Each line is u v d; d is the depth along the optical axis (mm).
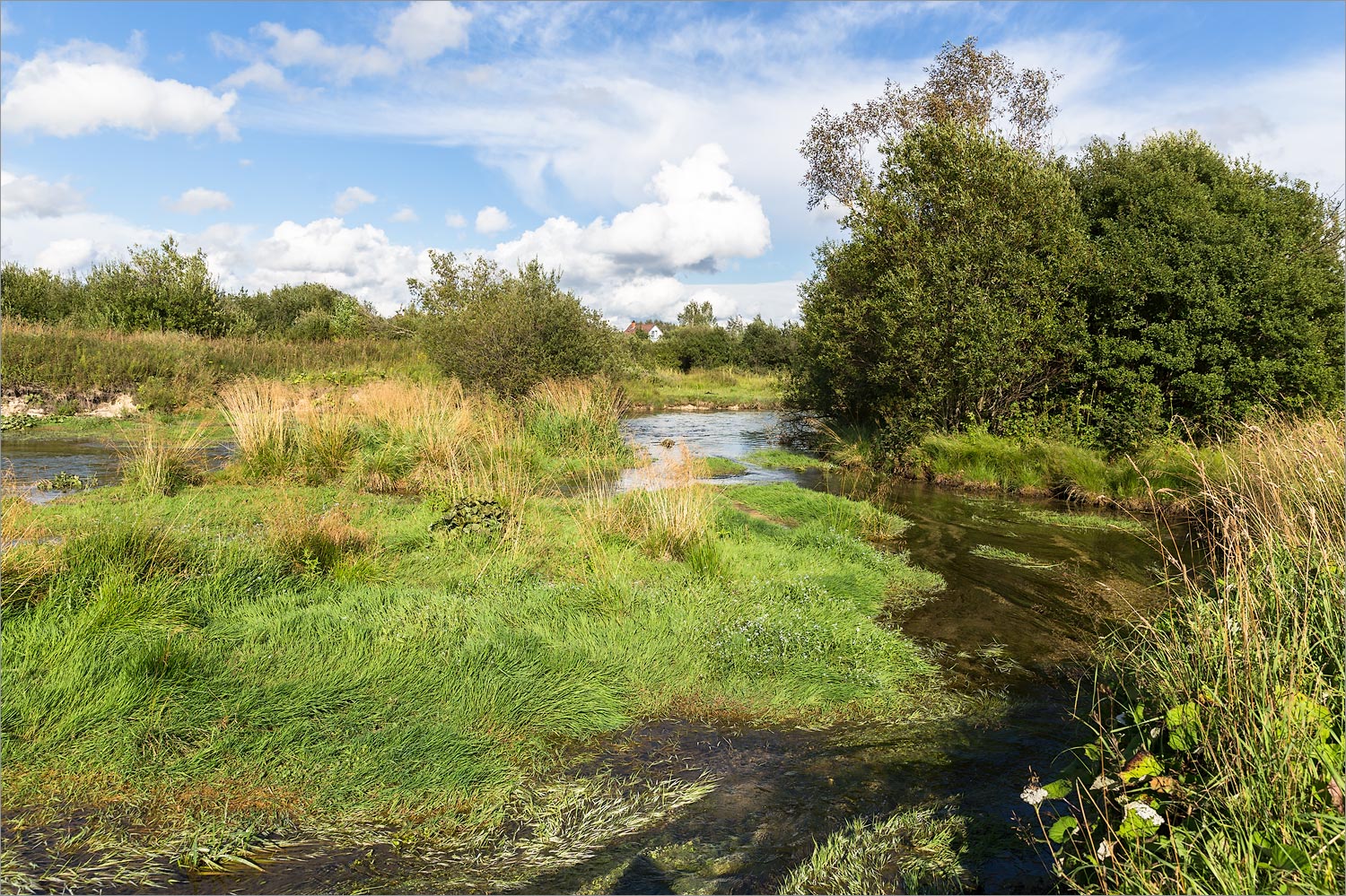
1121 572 7832
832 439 18188
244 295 40844
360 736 3996
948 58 21391
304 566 6523
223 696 4199
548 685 4633
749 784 3924
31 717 3863
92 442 15852
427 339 23844
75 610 4988
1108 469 11906
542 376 17781
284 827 3404
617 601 6023
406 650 4941
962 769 4094
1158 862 2732
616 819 3582
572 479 12547
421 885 3082
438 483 10023
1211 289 12594
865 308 15219
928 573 7766
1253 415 11758
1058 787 3332
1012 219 13805
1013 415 14188
